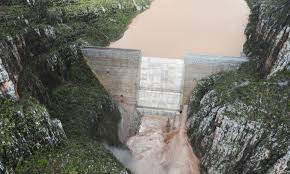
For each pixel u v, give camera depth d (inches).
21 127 3462.1
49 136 3609.7
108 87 5295.3
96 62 5265.8
